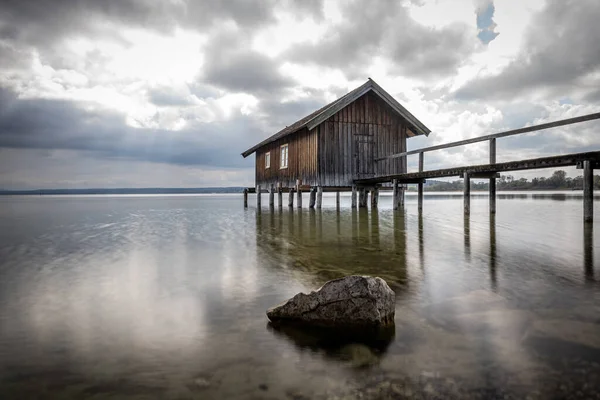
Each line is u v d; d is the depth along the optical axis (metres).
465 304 3.43
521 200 29.16
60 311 3.50
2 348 2.68
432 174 12.24
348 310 3.02
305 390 2.05
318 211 16.45
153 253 6.70
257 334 2.89
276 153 20.31
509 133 9.59
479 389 2.02
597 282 4.11
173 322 3.18
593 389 1.99
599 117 7.41
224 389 2.08
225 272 5.02
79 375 2.27
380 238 7.96
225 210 21.95
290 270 5.05
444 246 6.73
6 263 5.90
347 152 16.11
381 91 15.88
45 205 31.56
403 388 2.05
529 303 3.42
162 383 2.16
